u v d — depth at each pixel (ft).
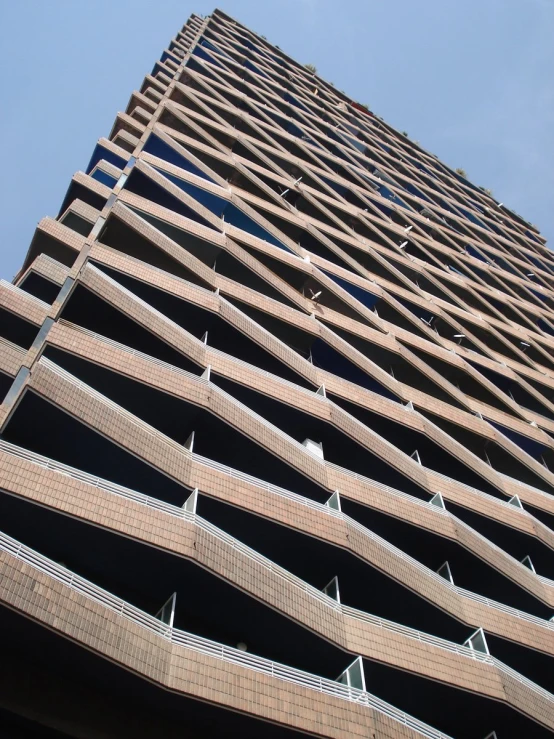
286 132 189.37
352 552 69.72
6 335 73.82
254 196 134.82
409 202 216.74
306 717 52.47
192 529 57.77
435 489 92.12
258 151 156.76
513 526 95.30
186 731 50.55
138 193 106.52
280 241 125.08
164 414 71.46
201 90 175.01
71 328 69.82
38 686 46.78
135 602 56.54
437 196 242.99
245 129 169.17
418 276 163.22
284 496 71.05
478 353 149.59
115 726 48.16
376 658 62.80
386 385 107.04
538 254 256.52
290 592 61.57
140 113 146.10
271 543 68.08
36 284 83.71
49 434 60.13
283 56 273.13
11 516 52.54
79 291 74.33
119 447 61.26
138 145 121.29
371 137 255.29
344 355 103.91
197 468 65.92
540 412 142.82
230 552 59.31
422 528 81.51
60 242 91.97
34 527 53.21
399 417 98.48
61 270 85.15
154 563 55.72
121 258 85.30
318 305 115.03
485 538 91.09
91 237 86.79
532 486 115.75
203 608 58.49
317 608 62.80
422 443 99.91
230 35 252.83
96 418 61.05
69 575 49.65
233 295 96.68
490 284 201.36
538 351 171.32
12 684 45.88
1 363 66.80
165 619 54.65
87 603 47.65
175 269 94.02
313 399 86.74
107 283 76.38
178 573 56.29
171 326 79.51
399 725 57.11
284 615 59.41
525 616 82.28
